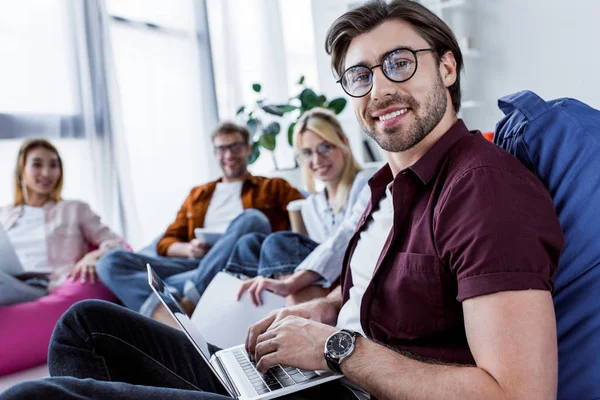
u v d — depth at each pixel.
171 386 1.23
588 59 4.30
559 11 4.37
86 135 3.42
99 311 1.20
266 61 5.17
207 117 4.43
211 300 2.03
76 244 2.93
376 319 1.09
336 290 1.50
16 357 2.22
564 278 1.01
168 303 1.13
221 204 3.22
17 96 3.16
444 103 1.15
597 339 0.99
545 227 0.89
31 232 2.88
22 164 2.89
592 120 1.05
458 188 0.95
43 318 2.34
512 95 1.18
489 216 0.88
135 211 3.64
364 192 1.93
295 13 5.57
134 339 1.22
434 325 1.00
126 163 3.61
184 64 4.34
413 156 1.19
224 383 1.03
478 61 4.77
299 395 1.06
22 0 3.17
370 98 1.15
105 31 3.53
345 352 0.96
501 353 0.80
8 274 2.54
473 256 0.87
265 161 5.23
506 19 4.59
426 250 1.00
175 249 3.04
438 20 1.15
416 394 0.85
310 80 5.63
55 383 0.83
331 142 2.42
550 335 0.81
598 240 0.99
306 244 2.31
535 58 4.52
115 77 3.57
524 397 0.77
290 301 1.92
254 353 1.25
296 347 1.05
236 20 4.88
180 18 4.32
